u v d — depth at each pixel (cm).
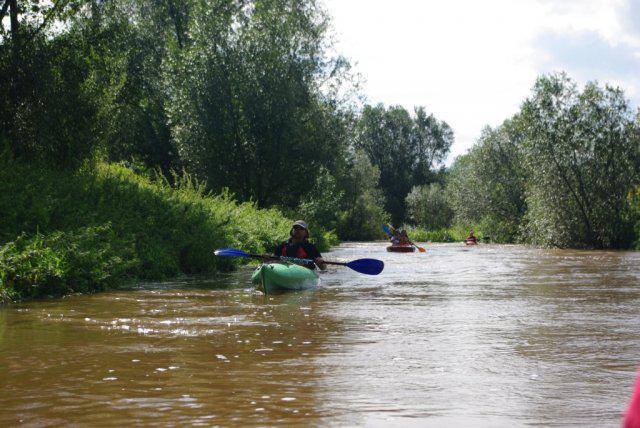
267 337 496
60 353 428
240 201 2786
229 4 2825
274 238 1908
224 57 2748
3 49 1585
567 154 2898
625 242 2859
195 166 2828
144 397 312
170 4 3334
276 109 2716
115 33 1981
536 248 3077
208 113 2725
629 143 2867
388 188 7812
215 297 791
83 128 1652
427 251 2722
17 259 803
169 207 1416
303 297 796
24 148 1564
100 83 1809
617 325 563
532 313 641
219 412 286
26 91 1575
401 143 7881
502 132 4519
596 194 2906
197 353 430
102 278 874
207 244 1295
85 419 274
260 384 342
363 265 1043
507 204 4412
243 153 2805
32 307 679
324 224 3712
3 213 1036
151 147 3234
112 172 1822
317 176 2922
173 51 2884
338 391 327
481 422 272
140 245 1156
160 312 641
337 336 502
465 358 416
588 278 1123
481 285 977
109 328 538
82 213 1148
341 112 2912
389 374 368
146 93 3177
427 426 265
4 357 413
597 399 312
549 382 349
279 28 2755
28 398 311
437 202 6512
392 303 729
